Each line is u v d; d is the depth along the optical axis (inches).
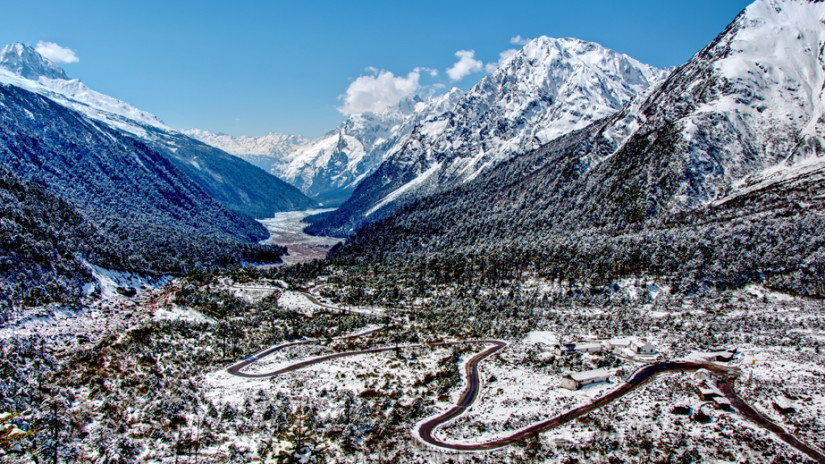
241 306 7775.6
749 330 5895.7
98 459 3321.9
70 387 4517.7
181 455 3412.9
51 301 6653.5
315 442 3641.7
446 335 6658.5
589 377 4633.4
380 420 4020.7
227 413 4060.0
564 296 7765.8
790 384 4239.7
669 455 3248.0
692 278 7401.6
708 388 4197.8
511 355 5590.6
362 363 5536.4
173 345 5831.7
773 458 3157.0
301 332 6781.5
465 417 4074.8
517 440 3607.3
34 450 3324.3
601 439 3511.3
